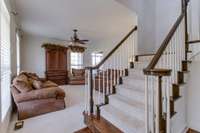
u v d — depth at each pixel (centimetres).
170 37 231
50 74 803
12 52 424
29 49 813
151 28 466
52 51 812
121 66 363
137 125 219
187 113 282
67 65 900
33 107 364
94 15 507
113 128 244
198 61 271
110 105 303
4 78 281
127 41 384
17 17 516
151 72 171
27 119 345
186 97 277
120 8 448
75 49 677
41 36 842
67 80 863
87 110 307
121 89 319
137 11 442
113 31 703
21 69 789
